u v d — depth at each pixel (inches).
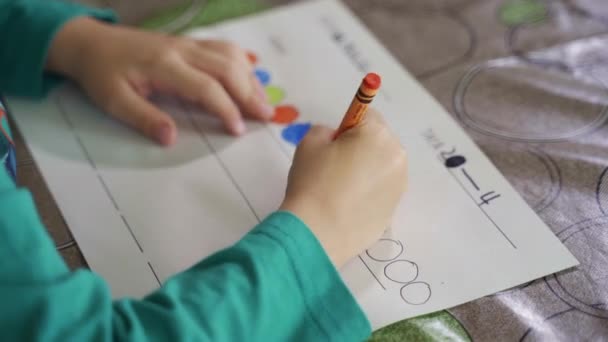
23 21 27.0
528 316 19.1
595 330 18.8
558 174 22.9
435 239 21.1
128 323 16.5
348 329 18.0
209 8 30.8
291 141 24.8
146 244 21.2
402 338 18.7
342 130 21.5
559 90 26.2
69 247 21.1
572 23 29.4
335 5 31.0
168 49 26.0
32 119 25.6
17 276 15.5
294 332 17.9
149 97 26.6
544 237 21.0
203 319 16.7
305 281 18.2
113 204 22.4
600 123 24.8
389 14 30.5
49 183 23.1
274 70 27.8
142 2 31.1
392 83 26.9
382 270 20.4
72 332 15.6
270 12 30.7
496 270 20.2
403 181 21.2
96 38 26.5
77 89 27.0
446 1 31.0
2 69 26.9
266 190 22.9
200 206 22.3
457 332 18.8
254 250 18.1
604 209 21.7
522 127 24.9
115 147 24.6
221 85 25.8
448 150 24.0
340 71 27.7
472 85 26.7
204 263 18.7
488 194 22.4
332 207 19.6
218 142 24.7
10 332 15.4
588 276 19.9
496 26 29.5
